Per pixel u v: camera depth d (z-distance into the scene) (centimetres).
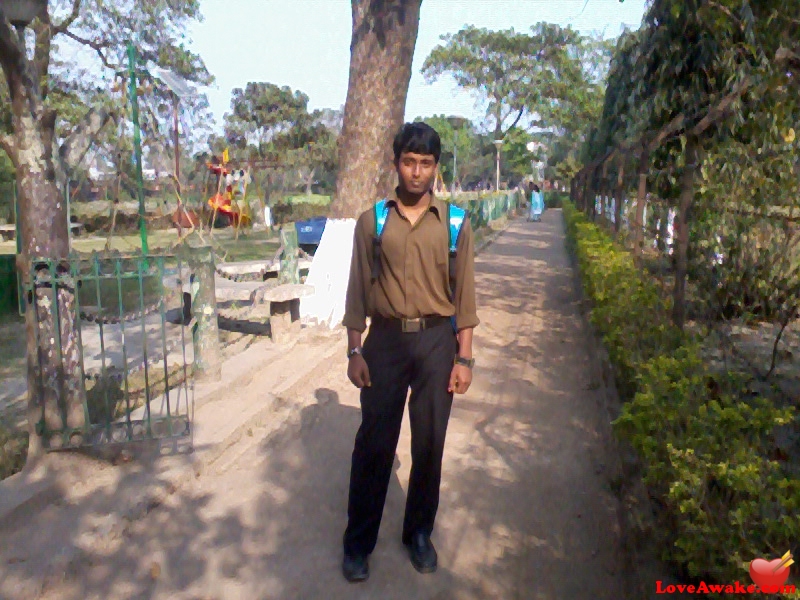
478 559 358
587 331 845
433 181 319
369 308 324
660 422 312
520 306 1069
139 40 1530
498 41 4881
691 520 262
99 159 1242
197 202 2700
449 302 321
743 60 542
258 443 505
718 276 629
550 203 5569
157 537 379
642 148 725
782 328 544
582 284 1009
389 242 310
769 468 268
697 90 611
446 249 311
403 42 886
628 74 920
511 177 7038
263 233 2636
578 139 5144
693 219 617
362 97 897
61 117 1558
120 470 440
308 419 555
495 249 1986
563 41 4772
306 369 655
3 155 2306
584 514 402
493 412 577
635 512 347
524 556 359
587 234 1209
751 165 581
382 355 322
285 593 329
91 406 550
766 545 231
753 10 512
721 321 625
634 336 495
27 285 422
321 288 805
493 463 474
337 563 354
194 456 459
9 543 356
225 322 896
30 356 430
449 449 499
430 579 340
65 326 438
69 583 337
